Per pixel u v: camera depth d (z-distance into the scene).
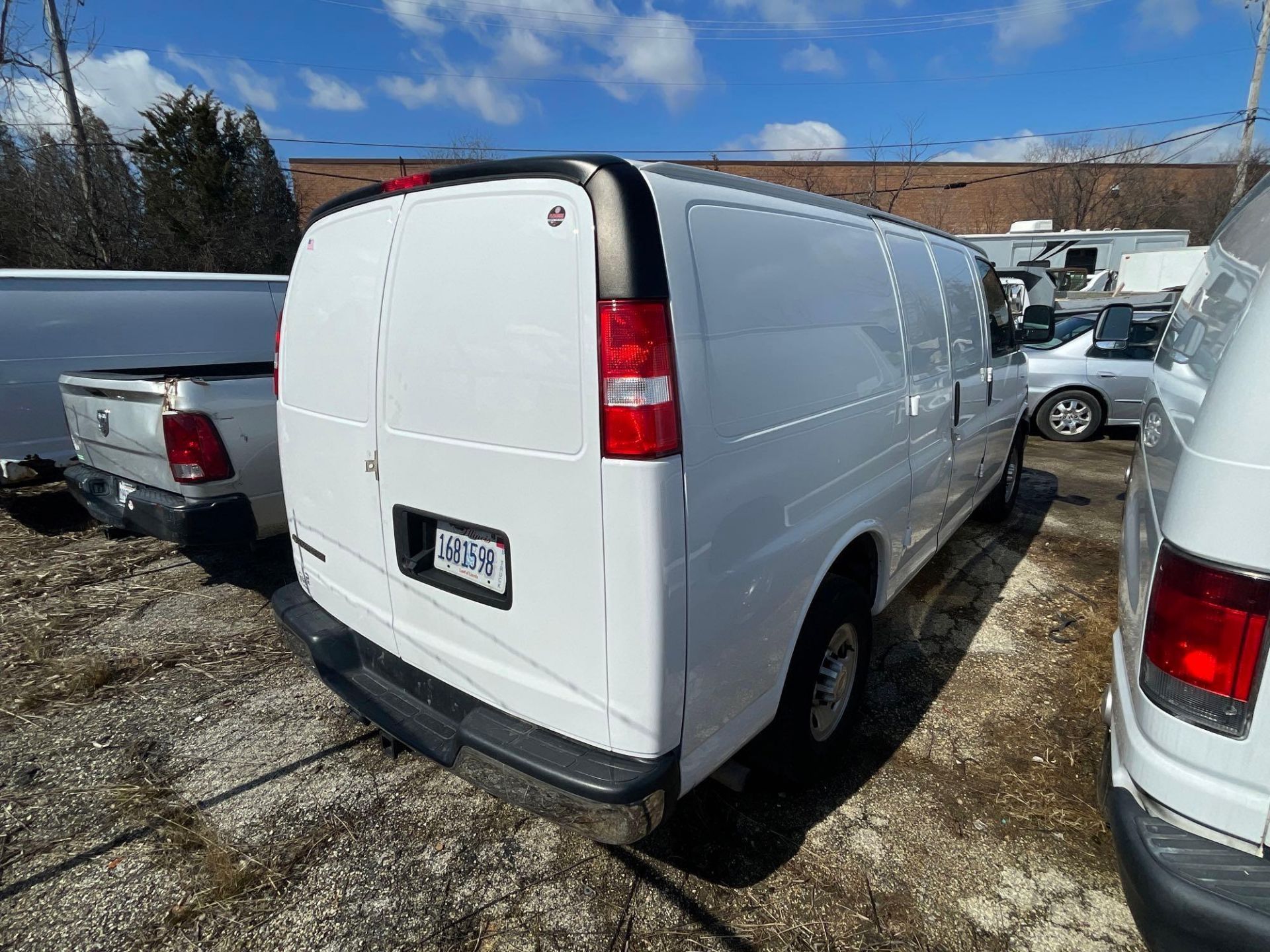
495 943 2.08
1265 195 2.06
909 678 3.44
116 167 17.44
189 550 5.27
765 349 2.03
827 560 2.43
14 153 14.59
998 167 31.94
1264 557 1.32
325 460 2.54
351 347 2.33
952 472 3.73
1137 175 31.95
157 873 2.34
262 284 6.84
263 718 3.20
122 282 6.00
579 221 1.67
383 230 2.19
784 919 2.14
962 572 4.70
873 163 26.48
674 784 1.84
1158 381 2.38
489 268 1.86
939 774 2.77
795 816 2.55
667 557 1.69
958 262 3.84
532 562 1.86
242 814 2.60
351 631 2.61
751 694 2.16
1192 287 2.67
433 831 2.51
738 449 1.91
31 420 5.58
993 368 4.32
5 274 5.45
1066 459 7.91
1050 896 2.22
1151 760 1.52
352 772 2.82
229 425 3.87
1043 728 3.05
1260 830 1.40
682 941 2.08
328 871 2.34
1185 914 1.37
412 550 2.23
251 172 23.09
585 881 2.29
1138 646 1.65
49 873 2.35
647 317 1.63
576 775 1.78
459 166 1.94
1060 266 19.14
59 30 13.57
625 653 1.74
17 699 3.34
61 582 4.67
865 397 2.61
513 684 1.99
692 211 1.81
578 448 1.71
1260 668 1.35
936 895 2.22
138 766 2.88
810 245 2.32
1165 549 1.49
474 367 1.91
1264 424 1.31
